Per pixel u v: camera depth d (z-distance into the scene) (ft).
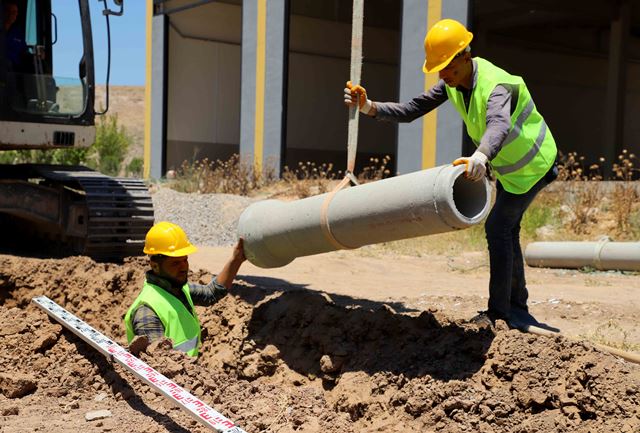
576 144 104.32
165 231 19.24
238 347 20.95
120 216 29.89
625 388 13.57
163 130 88.58
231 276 21.04
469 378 15.40
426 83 55.98
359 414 15.83
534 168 16.83
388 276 33.01
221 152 96.84
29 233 35.60
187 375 16.72
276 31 70.59
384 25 98.17
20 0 29.91
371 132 102.42
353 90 18.43
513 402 14.28
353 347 18.03
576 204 44.04
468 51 16.14
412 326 17.56
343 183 18.48
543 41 97.91
